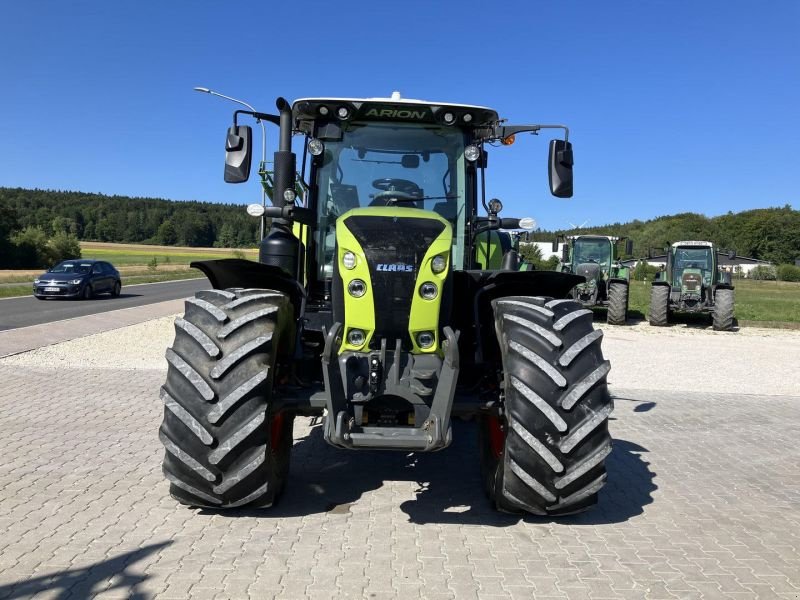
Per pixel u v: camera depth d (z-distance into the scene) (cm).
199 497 393
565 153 525
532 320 404
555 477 388
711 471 565
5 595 312
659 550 387
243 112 496
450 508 446
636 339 1669
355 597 318
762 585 344
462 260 525
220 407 372
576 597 325
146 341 1331
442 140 528
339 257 407
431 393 390
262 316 393
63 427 648
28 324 1580
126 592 317
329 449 593
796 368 1222
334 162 522
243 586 326
